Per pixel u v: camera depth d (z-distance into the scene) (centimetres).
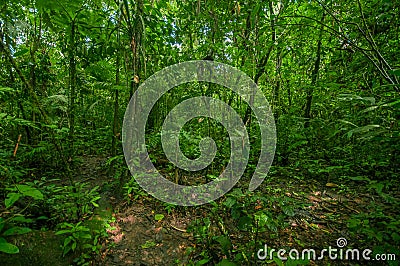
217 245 205
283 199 240
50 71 431
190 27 345
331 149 432
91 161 421
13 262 165
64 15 293
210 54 313
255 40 330
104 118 585
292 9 354
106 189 295
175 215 253
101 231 209
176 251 203
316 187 340
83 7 291
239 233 224
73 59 326
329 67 395
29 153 304
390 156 334
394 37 324
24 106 328
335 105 397
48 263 172
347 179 351
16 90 321
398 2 260
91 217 226
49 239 189
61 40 353
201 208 263
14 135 380
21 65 341
